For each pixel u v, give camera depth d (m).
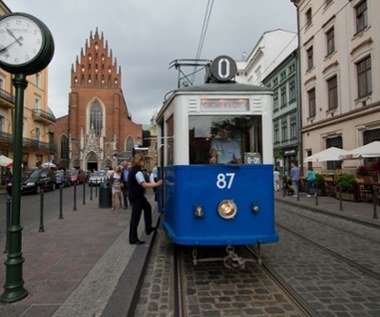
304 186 20.41
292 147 28.27
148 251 5.99
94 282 4.27
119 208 12.95
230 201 4.84
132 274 4.57
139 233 7.62
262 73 40.56
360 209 11.99
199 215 4.77
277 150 32.41
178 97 5.08
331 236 7.79
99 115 63.84
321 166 22.70
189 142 4.99
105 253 5.76
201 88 5.14
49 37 3.98
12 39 3.88
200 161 4.98
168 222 5.69
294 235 7.89
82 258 5.46
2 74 31.88
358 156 15.12
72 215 10.90
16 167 3.90
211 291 4.42
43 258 5.46
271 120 5.14
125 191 13.01
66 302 3.65
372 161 17.33
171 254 6.25
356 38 18.48
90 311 3.42
